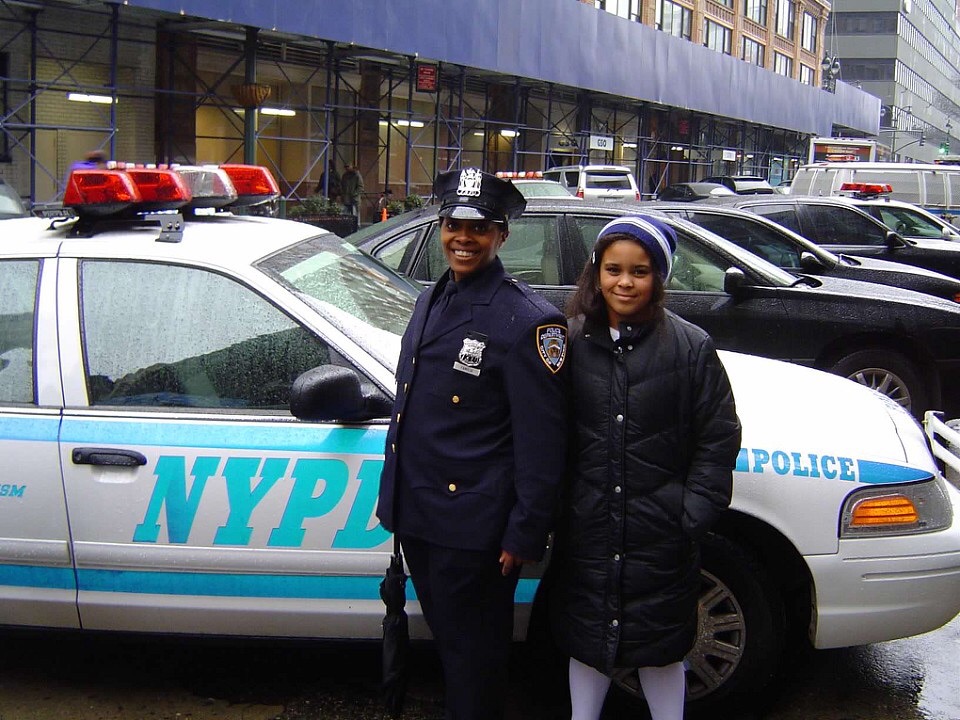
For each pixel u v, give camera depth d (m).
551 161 28.42
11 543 3.50
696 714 3.60
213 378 3.54
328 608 3.48
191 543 3.45
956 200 18.03
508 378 2.77
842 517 3.48
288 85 23.28
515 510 2.79
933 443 5.05
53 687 3.84
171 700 3.76
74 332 3.56
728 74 36.16
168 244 3.67
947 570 3.53
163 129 19.59
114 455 3.44
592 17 27.08
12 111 16.09
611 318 2.91
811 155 31.69
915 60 103.44
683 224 6.96
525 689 3.87
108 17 18.02
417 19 20.80
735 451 2.86
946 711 3.74
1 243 3.70
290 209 19.72
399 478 2.92
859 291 7.01
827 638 3.54
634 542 2.85
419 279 6.77
